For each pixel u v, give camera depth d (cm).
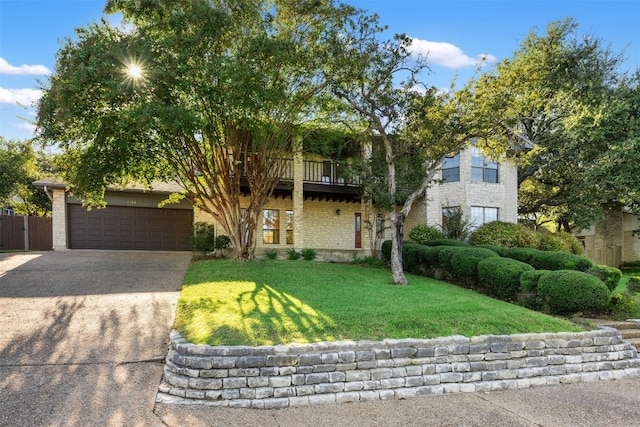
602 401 562
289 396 521
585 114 1631
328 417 480
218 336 591
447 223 1714
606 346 709
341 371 555
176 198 1550
